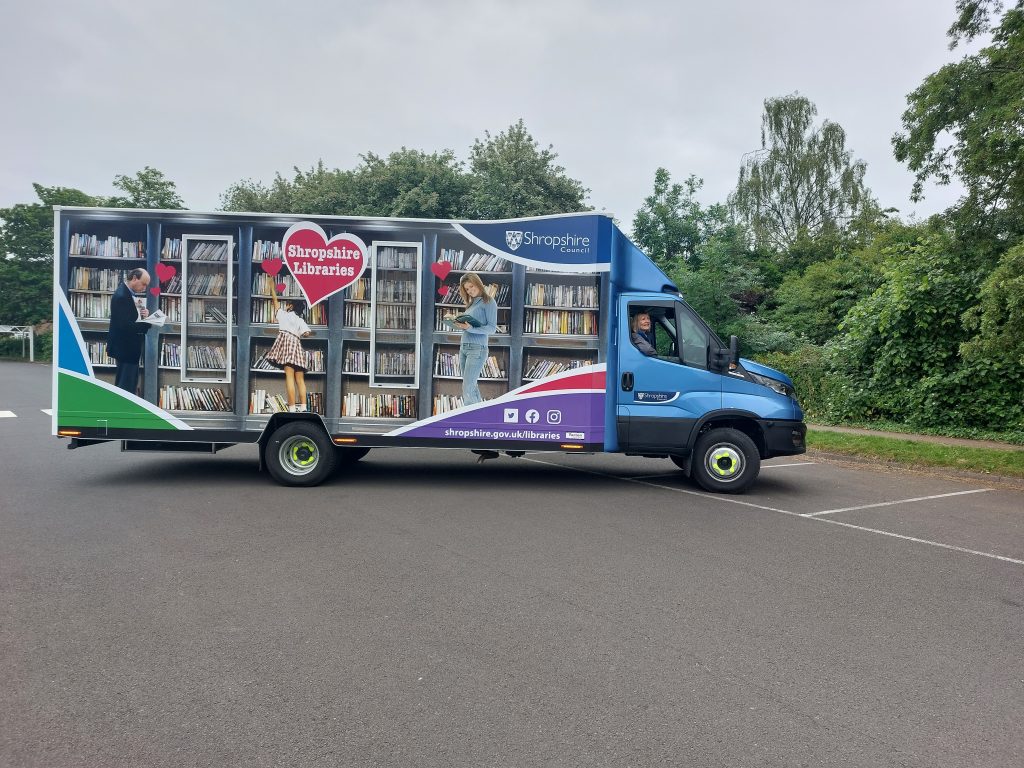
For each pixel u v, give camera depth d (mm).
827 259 33000
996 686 3727
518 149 28672
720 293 22828
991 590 5309
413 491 8656
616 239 8773
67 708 3326
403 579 5250
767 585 5305
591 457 12203
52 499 7906
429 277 8641
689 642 4219
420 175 28594
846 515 7867
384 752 2998
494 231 8617
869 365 16172
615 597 4965
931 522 7602
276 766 2887
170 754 2959
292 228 8609
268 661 3855
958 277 14422
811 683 3721
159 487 8680
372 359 8672
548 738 3131
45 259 59688
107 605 4641
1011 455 11344
